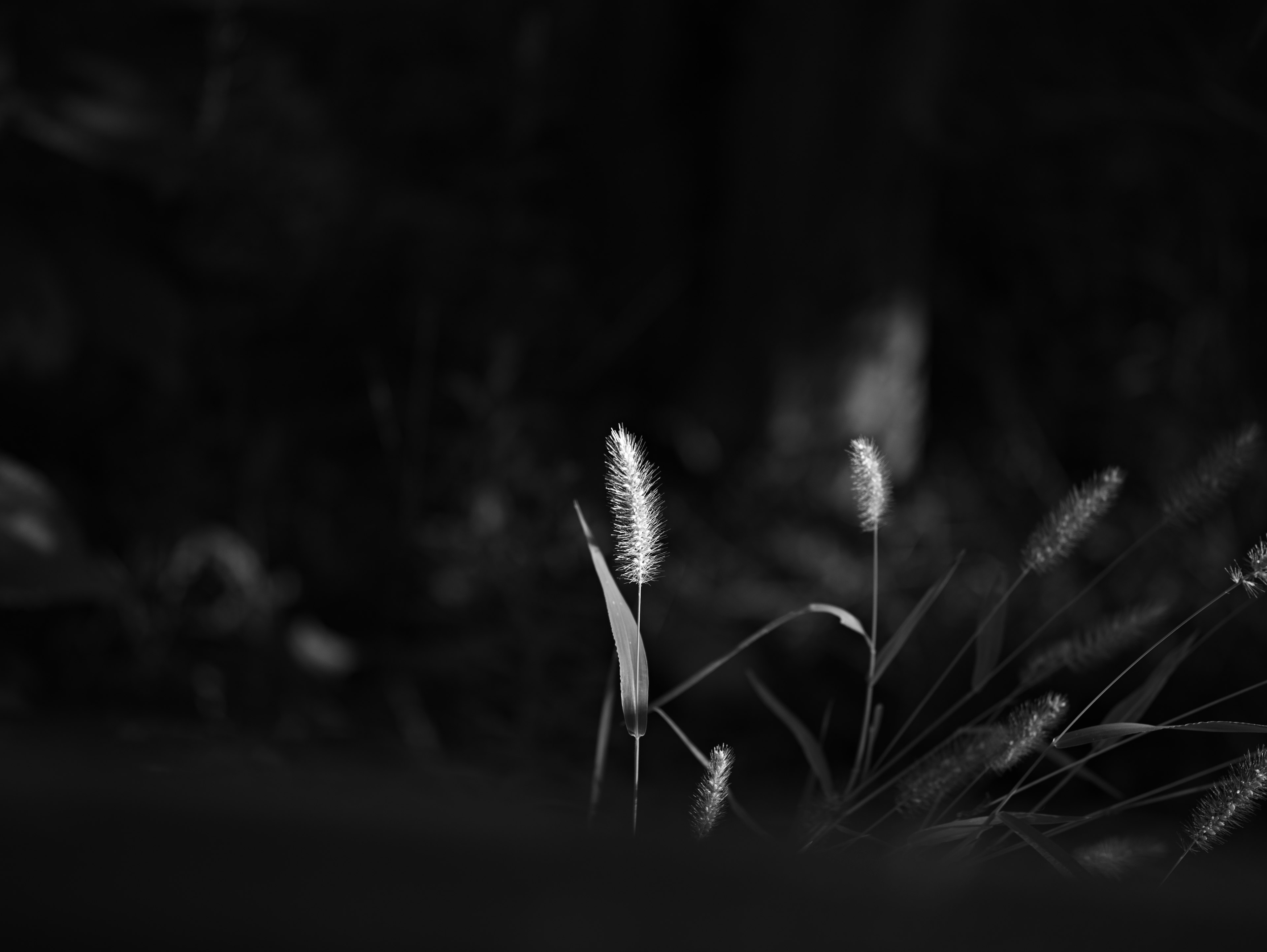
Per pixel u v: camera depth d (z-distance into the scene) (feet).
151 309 7.82
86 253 7.68
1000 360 12.40
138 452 8.91
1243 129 9.68
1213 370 10.72
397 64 10.89
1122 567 9.61
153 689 7.29
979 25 11.21
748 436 11.32
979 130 11.60
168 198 7.96
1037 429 11.84
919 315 11.57
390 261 10.50
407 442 9.95
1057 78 11.00
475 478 9.56
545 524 9.55
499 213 10.86
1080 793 7.25
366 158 10.26
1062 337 12.47
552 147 11.94
